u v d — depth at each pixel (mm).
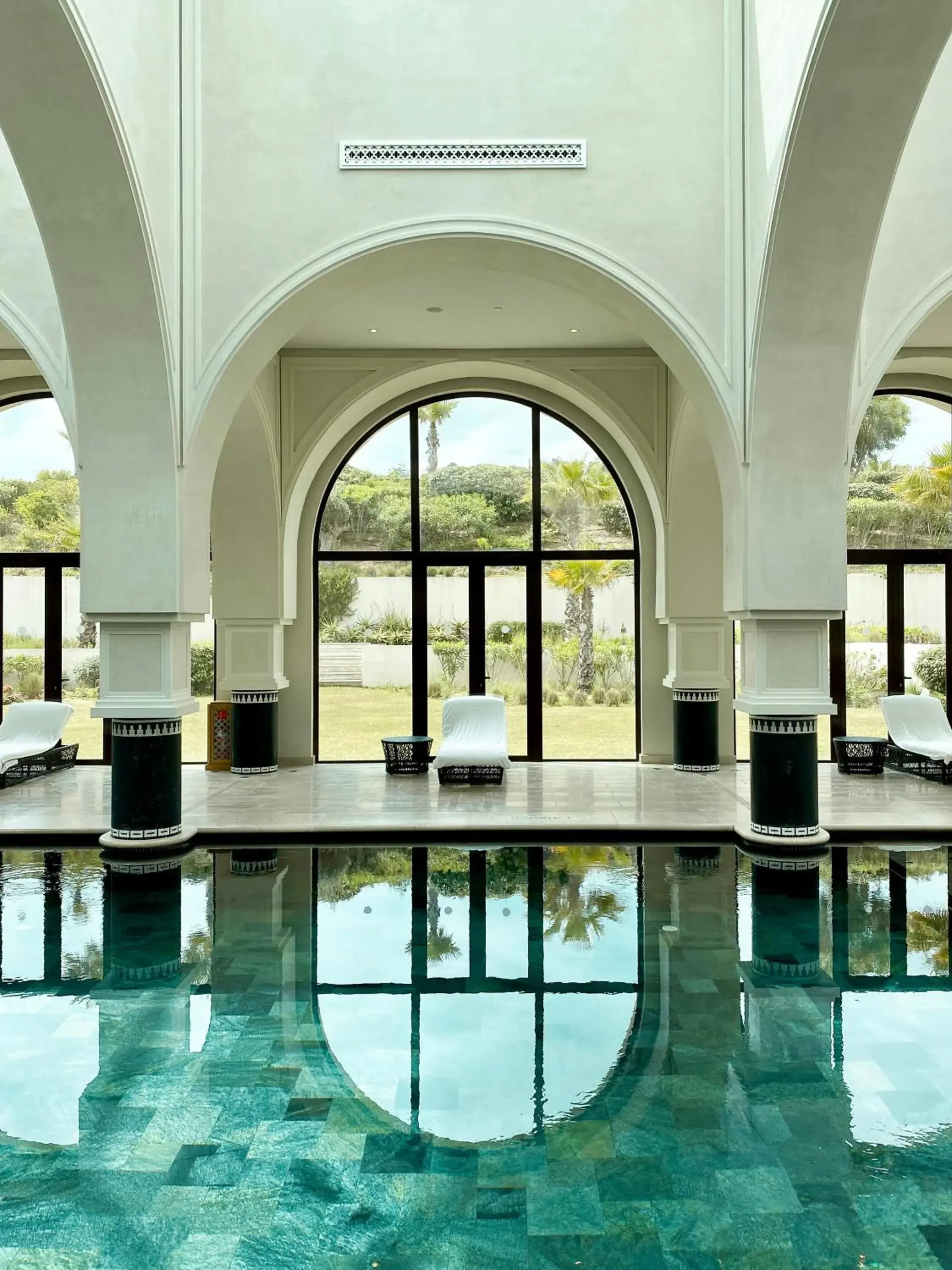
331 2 7293
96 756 12109
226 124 7250
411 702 12109
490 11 7305
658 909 5820
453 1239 2775
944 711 10727
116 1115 3439
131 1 6168
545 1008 4352
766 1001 4426
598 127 7297
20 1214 2889
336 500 12070
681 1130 3334
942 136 7574
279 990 4570
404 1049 3947
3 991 4566
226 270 7238
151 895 6184
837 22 5191
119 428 7051
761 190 6727
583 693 12031
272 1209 2912
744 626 7652
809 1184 3029
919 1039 4031
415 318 9789
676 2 7305
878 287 7605
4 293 7715
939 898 6031
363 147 7250
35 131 5844
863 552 12133
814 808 7391
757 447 7148
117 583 7156
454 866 6895
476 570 12102
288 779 10383
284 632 11695
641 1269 2646
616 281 7270
